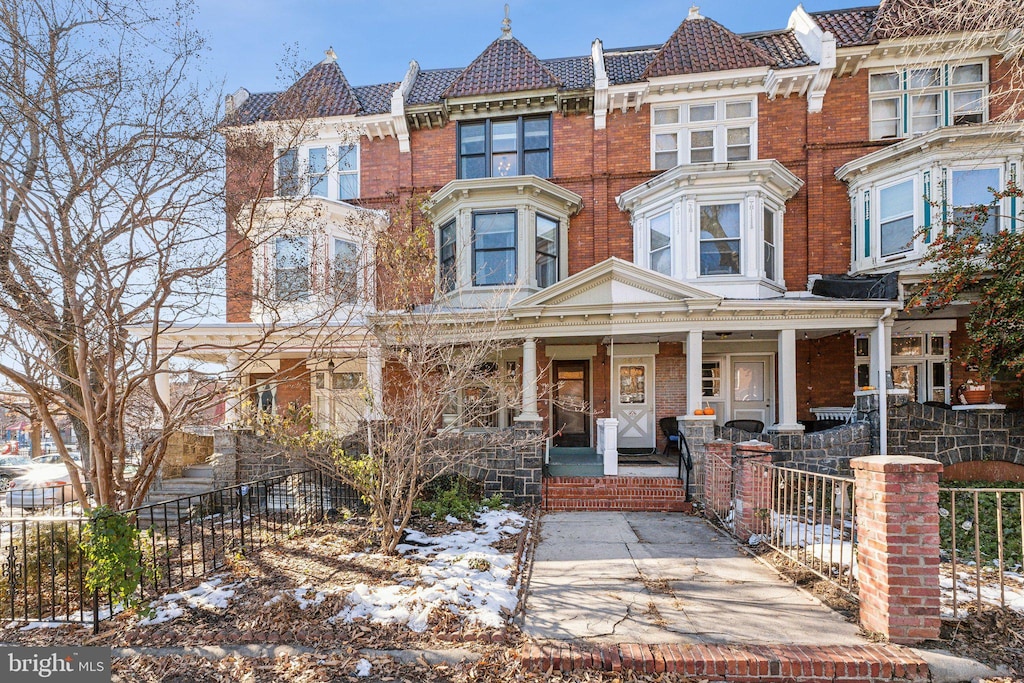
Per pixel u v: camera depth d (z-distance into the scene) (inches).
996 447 368.2
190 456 442.3
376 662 152.1
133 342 256.2
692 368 392.8
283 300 281.0
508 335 397.7
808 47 479.2
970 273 361.7
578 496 364.2
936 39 401.4
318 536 277.7
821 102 469.7
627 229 500.1
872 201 445.7
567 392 515.8
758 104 482.3
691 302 382.0
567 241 504.7
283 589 200.4
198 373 265.4
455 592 191.2
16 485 470.6
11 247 211.0
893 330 461.7
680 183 442.0
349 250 447.2
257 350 268.4
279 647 159.2
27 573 210.4
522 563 236.2
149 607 186.4
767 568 229.0
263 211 279.3
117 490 251.3
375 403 298.0
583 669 148.6
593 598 195.9
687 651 151.9
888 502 157.9
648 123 499.2
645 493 363.6
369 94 558.3
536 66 514.9
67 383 318.0
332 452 281.1
